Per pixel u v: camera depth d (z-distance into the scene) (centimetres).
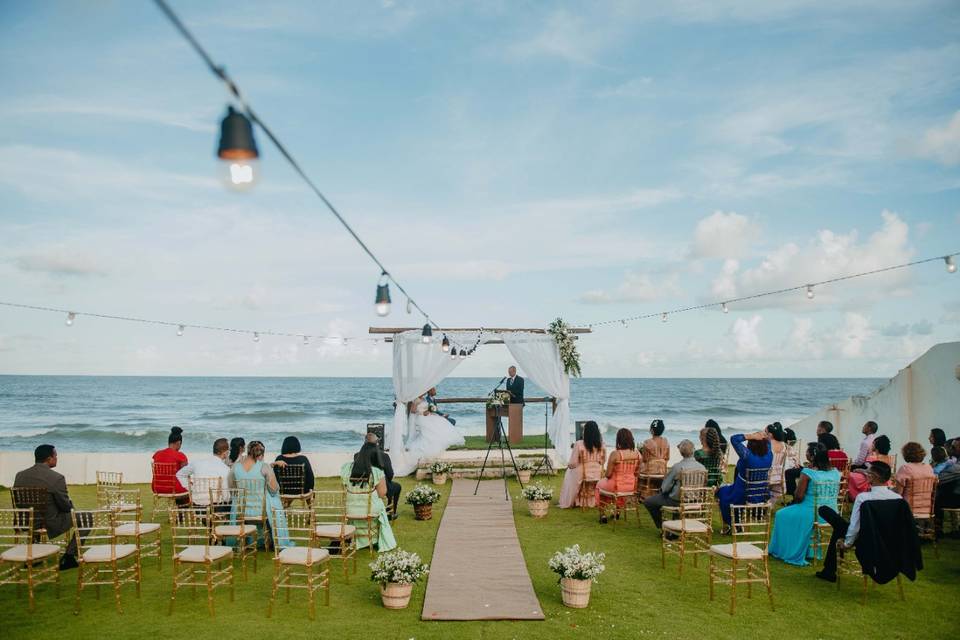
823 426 1014
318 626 562
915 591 657
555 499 1141
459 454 1411
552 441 1497
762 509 857
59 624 567
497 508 1052
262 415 4188
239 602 627
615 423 3916
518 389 1560
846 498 952
